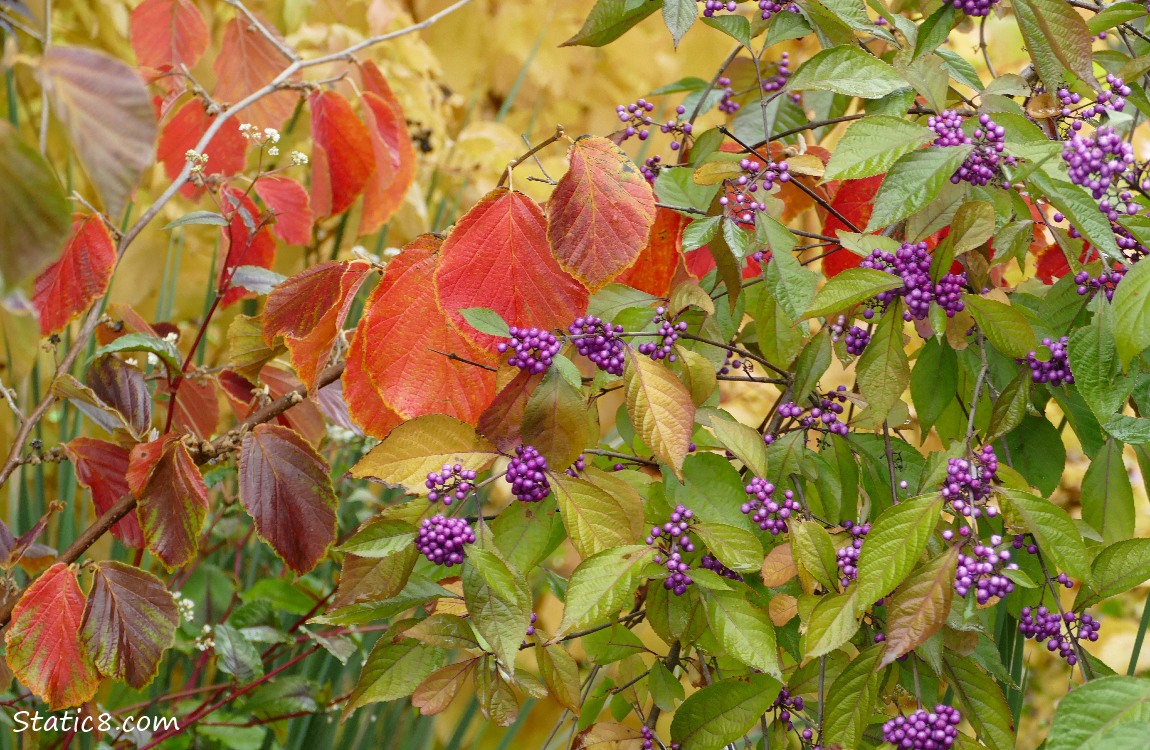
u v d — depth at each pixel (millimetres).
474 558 1355
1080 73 1429
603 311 1473
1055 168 1421
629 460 1506
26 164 1174
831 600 1360
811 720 1468
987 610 1521
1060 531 1343
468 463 1396
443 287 1415
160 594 1553
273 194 1735
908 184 1408
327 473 1562
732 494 1462
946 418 1557
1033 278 1563
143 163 1186
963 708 1408
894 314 1430
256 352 1643
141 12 1771
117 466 1614
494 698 1437
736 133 1663
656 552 1386
